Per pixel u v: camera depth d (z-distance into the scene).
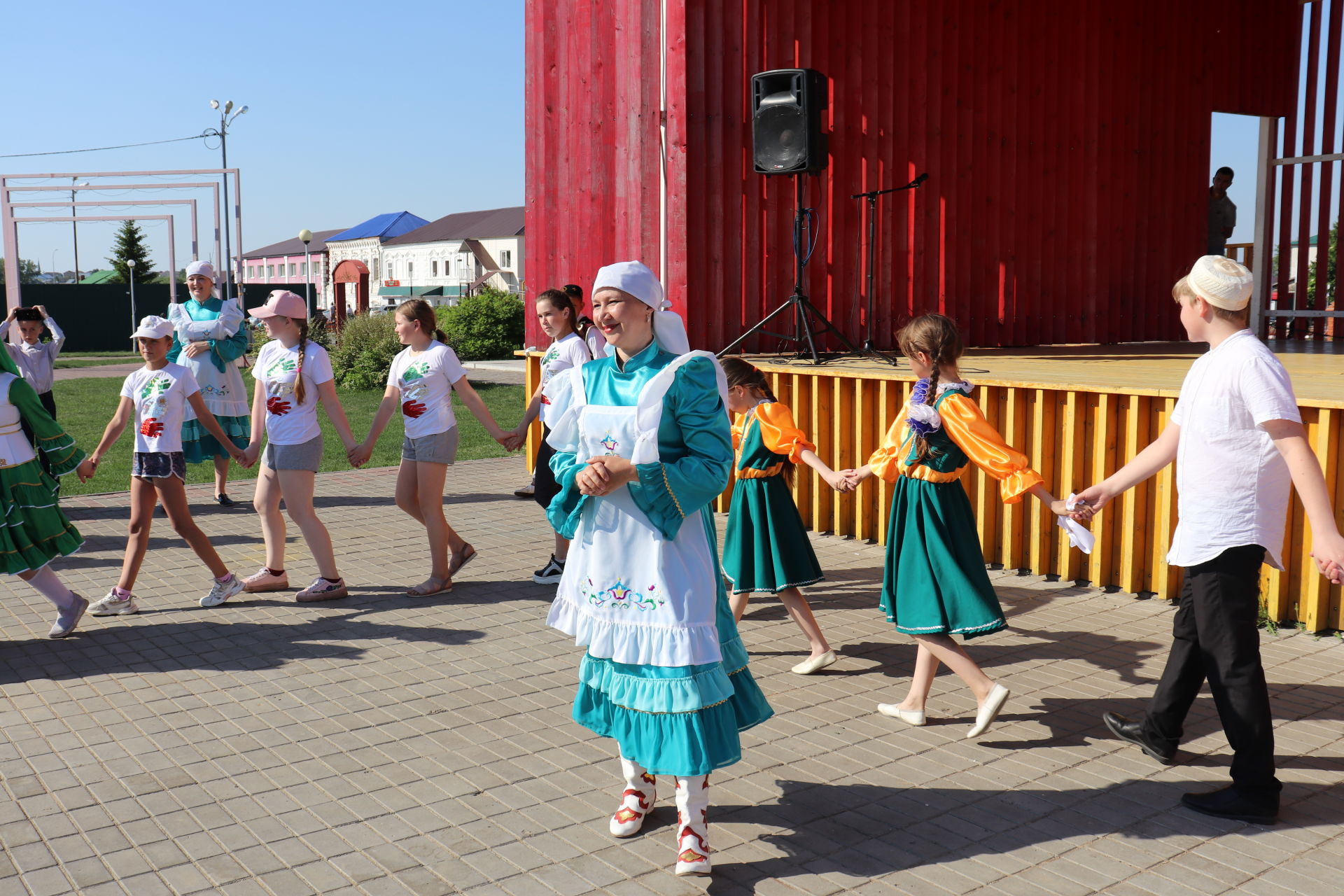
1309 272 13.58
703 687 2.98
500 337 27.23
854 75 9.28
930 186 9.97
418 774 3.72
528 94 9.66
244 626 5.51
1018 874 3.02
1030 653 4.99
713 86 8.44
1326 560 3.04
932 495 3.98
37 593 6.23
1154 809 3.41
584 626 3.11
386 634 5.35
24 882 3.01
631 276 3.02
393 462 11.31
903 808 3.44
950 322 4.02
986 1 10.28
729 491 8.13
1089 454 6.17
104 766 3.80
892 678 4.68
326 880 3.01
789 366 7.64
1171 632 5.29
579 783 3.64
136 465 5.67
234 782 3.66
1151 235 12.08
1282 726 4.08
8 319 8.52
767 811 3.43
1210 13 12.17
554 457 3.19
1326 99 12.76
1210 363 3.32
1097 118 11.30
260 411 6.04
